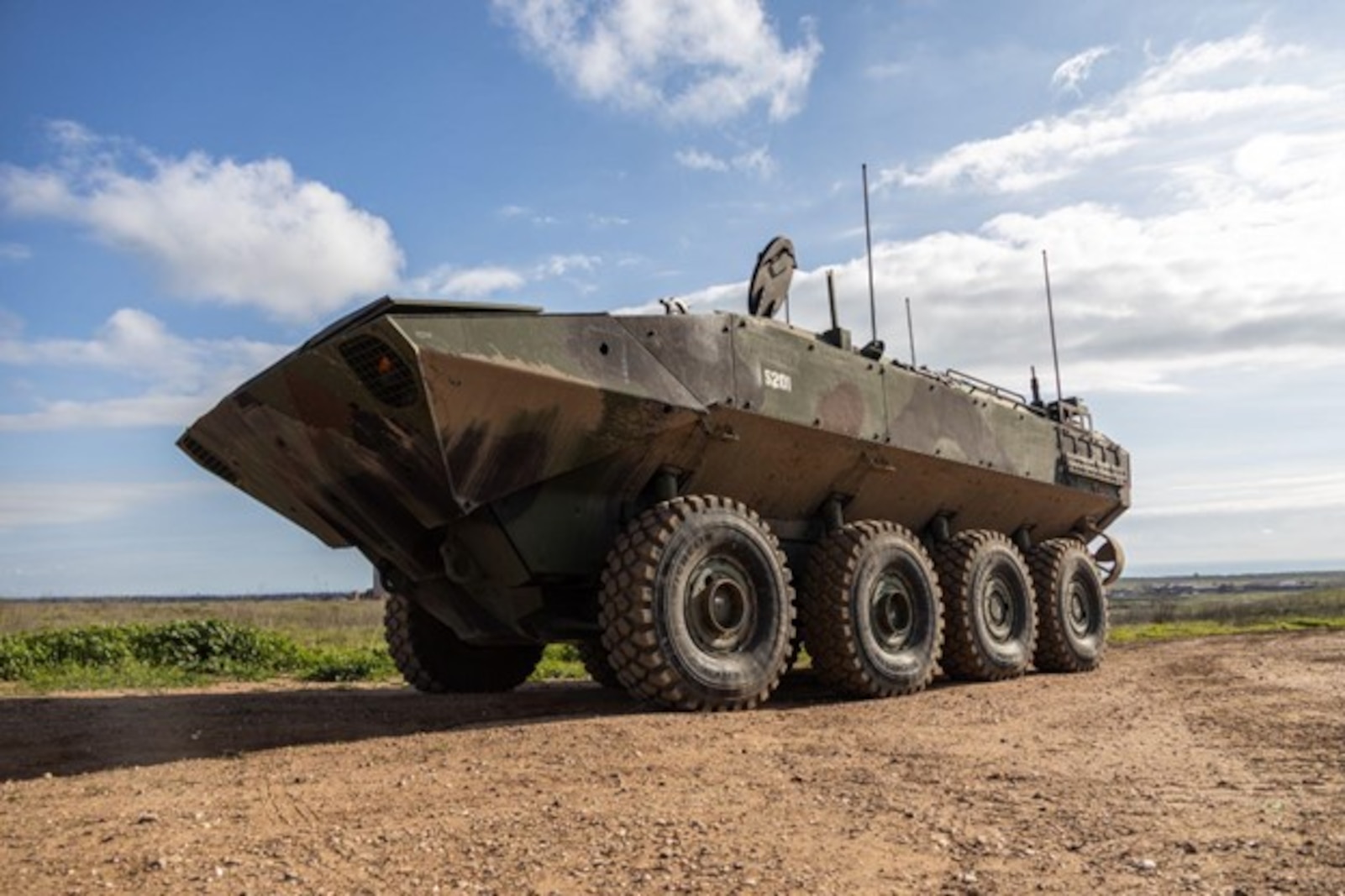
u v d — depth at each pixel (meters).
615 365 7.30
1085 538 14.03
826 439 9.02
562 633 8.17
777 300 9.77
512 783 4.51
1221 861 3.20
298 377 6.62
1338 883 2.93
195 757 5.48
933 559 10.62
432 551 7.88
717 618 7.66
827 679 8.76
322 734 6.43
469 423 6.61
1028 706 7.63
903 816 3.87
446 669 9.72
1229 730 6.04
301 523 8.30
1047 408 13.58
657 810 3.98
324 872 3.17
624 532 7.56
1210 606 42.06
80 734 6.42
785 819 3.84
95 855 3.38
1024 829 3.66
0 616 26.44
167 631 12.82
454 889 2.99
